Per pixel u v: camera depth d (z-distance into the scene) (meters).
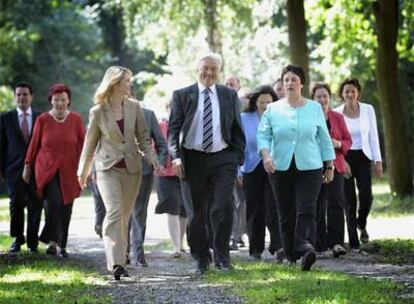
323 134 24.56
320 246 28.67
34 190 30.83
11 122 31.52
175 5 71.06
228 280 22.75
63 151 30.02
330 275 22.44
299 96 24.62
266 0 72.44
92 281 23.48
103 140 24.22
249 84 88.56
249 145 28.16
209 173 24.38
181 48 79.38
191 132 24.27
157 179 30.16
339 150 29.00
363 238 32.03
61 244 30.38
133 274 25.17
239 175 30.31
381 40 48.12
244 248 32.47
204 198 24.67
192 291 21.23
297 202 24.08
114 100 24.34
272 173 24.64
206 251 24.91
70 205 30.30
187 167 24.44
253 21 74.06
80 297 20.36
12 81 106.25
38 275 24.48
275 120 24.47
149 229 43.50
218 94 24.47
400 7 59.78
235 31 79.44
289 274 22.88
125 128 24.19
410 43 65.75
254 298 19.44
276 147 24.42
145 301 19.97
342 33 58.12
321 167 24.25
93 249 33.72
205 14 71.69
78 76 109.56
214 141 24.22
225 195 24.25
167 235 39.94
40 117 30.25
